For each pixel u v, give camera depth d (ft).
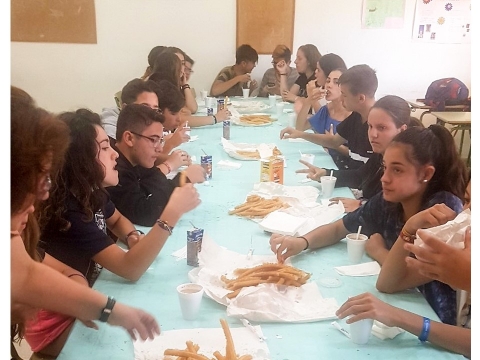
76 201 5.23
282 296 4.56
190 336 4.03
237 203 7.23
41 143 3.18
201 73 18.22
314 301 4.59
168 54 12.88
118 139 6.97
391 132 7.29
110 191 6.59
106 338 4.05
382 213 5.77
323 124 12.24
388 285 4.79
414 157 5.12
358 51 18.02
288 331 4.16
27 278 3.59
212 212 6.89
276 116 13.92
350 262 5.49
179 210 5.16
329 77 11.88
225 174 8.64
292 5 17.58
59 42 17.44
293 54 18.10
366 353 3.87
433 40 17.89
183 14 17.58
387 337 4.08
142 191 6.89
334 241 5.96
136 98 9.13
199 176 7.54
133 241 6.06
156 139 6.91
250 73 17.66
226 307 4.51
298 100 13.58
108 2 17.24
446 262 3.62
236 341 3.97
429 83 18.30
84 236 5.16
